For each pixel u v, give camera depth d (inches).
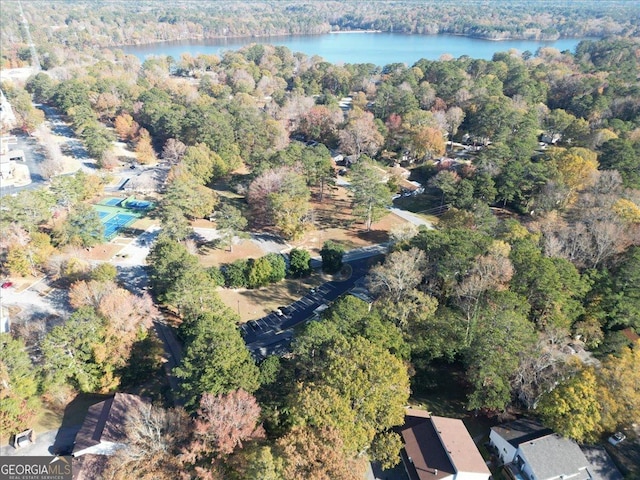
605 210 3464.6
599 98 6683.1
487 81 7815.0
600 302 2859.3
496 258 2856.8
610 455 2118.6
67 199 4318.4
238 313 3270.2
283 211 4015.8
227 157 5472.4
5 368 2244.1
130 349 2561.5
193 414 2086.6
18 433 2228.1
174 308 3250.5
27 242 3599.9
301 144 5511.8
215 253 3973.9
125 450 1867.6
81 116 6579.7
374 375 2049.7
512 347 2272.4
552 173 4397.1
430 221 4589.1
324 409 1894.7
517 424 2201.0
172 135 6146.7
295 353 2349.9
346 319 2514.8
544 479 1934.1
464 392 2571.4
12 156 5831.7
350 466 1758.1
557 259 2925.7
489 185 4532.5
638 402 2053.4
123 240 4151.1
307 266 3693.4
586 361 2608.3
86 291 2859.3
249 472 1637.6
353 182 4328.3
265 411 2058.3
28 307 3238.2
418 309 2709.2
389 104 7308.1
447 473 1967.3
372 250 4092.0
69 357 2431.1
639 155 4830.2
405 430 2210.9
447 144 6550.2
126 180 5369.1
